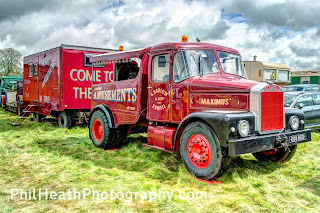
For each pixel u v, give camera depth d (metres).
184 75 4.68
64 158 5.34
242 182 3.97
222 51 5.16
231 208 3.24
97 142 6.47
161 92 5.01
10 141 7.00
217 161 3.91
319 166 4.77
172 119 4.80
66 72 8.80
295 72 23.80
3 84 18.27
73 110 9.48
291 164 4.96
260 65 15.12
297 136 4.46
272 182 4.10
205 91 4.35
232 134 3.82
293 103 7.81
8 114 14.45
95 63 6.93
